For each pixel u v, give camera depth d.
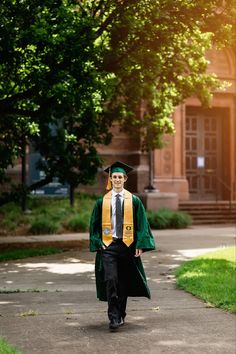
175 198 28.88
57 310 8.58
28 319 7.95
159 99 21.52
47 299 9.53
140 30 16.42
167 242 19.48
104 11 16.45
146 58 17.00
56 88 15.12
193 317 8.12
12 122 18.66
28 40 14.17
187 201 30.91
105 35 17.69
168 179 31.36
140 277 7.63
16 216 24.55
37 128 18.69
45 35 14.20
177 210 28.83
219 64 33.56
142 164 30.89
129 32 16.33
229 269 12.30
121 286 7.65
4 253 16.47
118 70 17.77
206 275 11.44
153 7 16.00
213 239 20.59
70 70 15.22
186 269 12.45
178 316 8.20
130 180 31.19
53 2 14.66
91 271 13.05
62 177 20.03
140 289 7.71
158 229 25.61
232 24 16.39
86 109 18.05
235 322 7.81
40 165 20.47
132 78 18.88
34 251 16.52
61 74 15.15
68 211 26.08
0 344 6.20
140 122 22.06
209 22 16.33
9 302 9.24
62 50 14.80
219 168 34.25
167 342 6.76
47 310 8.57
